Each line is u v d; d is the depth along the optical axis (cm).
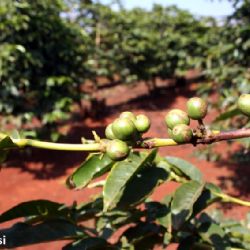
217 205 118
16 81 160
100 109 250
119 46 290
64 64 176
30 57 158
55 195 138
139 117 21
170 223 29
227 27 137
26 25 157
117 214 33
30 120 165
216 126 85
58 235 28
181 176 31
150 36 293
